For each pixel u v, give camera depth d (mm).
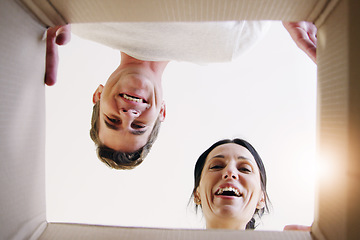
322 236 380
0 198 341
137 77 1005
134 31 763
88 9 396
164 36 765
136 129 1052
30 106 403
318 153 410
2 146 344
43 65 439
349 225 331
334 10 370
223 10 387
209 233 406
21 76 380
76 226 424
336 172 358
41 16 409
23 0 376
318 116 413
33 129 411
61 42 496
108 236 399
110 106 1012
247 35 824
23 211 383
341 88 349
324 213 387
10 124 358
